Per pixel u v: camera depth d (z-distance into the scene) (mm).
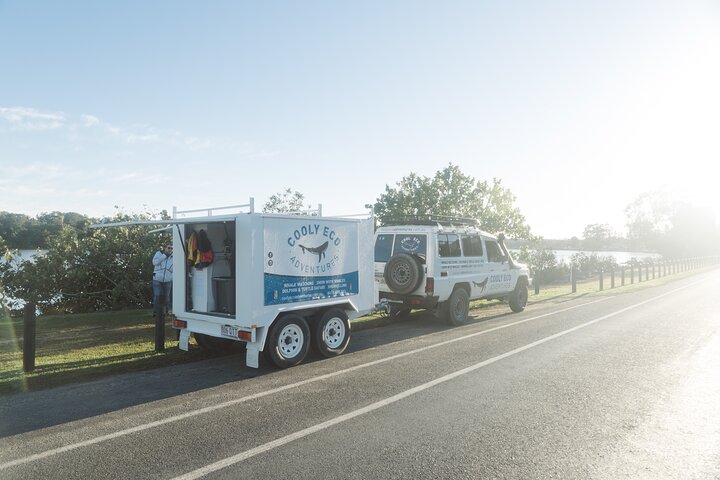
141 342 9477
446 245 11438
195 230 8094
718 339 9609
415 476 3891
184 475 3896
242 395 6012
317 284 7953
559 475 3916
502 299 13906
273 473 3930
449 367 7391
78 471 3969
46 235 15766
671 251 78000
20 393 6105
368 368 7363
